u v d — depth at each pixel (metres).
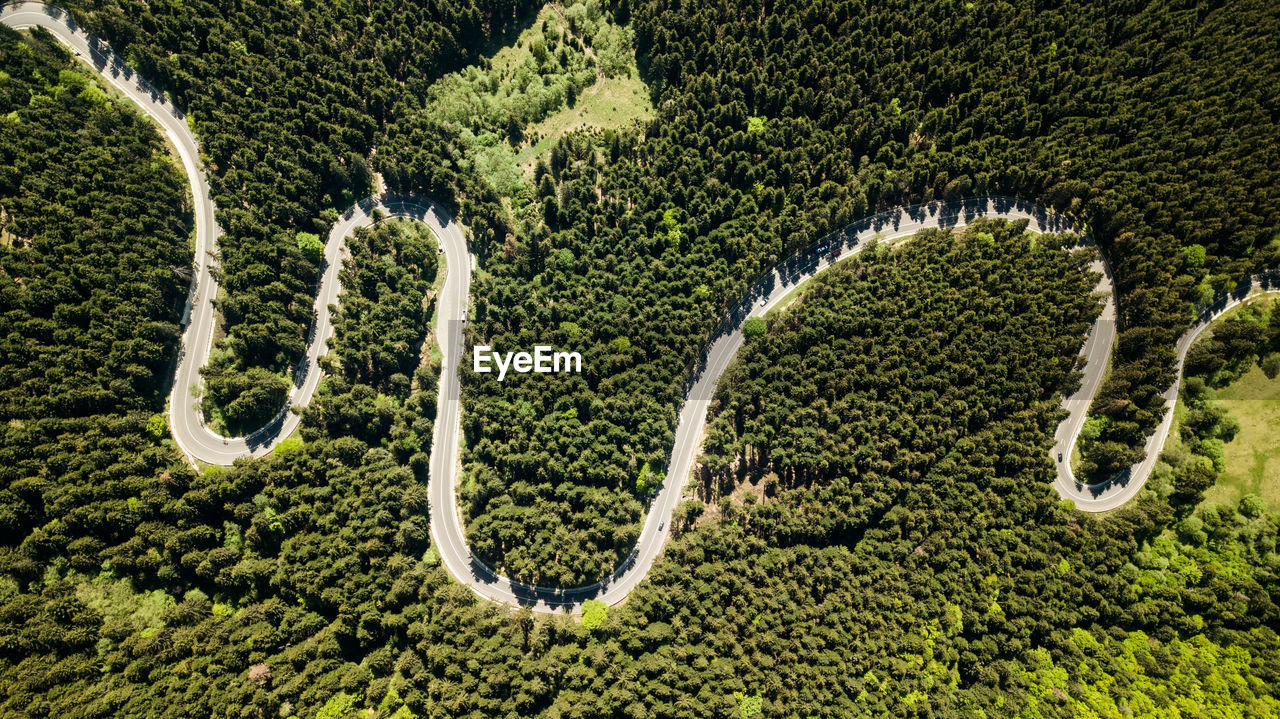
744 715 106.56
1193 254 124.94
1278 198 124.56
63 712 89.44
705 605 115.81
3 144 112.12
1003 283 128.75
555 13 154.88
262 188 127.25
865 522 122.69
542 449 123.19
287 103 136.38
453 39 147.38
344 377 125.44
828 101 141.25
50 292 106.81
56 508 97.31
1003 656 115.31
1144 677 113.00
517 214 140.12
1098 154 133.75
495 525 116.75
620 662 111.38
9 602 93.81
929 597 117.06
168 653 99.06
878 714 107.00
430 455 126.75
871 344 126.81
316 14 143.38
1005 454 123.69
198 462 115.56
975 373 124.12
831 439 124.50
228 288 119.56
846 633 113.69
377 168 138.62
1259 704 108.38
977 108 138.25
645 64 152.12
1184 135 132.75
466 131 142.12
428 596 114.25
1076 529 121.69
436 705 105.38
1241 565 117.12
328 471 116.69
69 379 104.81
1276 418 121.75
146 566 102.12
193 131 131.75
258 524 108.44
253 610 105.56
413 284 131.38
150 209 119.62
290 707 101.69
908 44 144.38
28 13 130.00
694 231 136.25
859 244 138.25
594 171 141.50
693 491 127.06
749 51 145.25
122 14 130.38
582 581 120.19
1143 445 124.94
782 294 137.12
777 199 138.38
